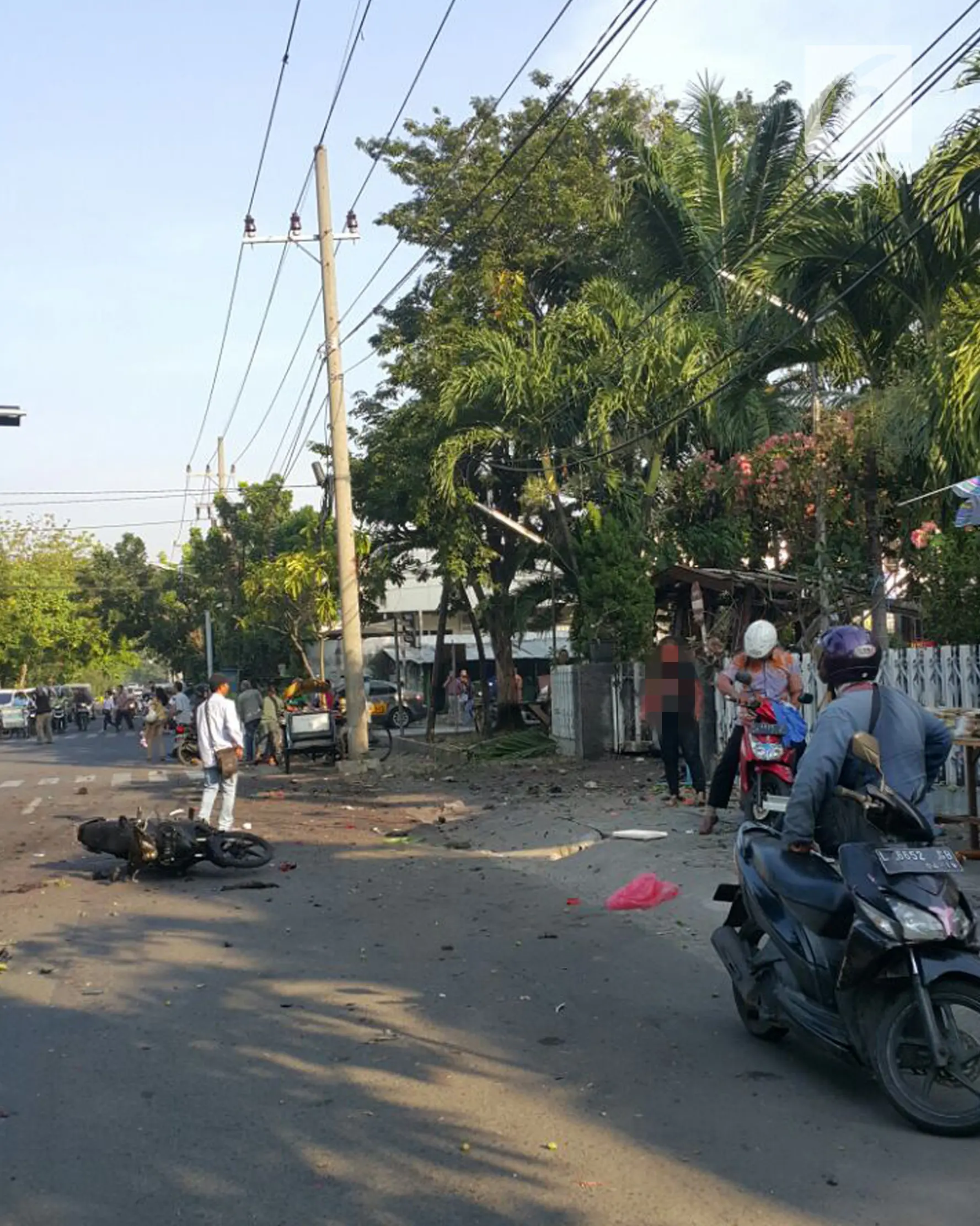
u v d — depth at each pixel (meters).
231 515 50.22
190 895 10.75
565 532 23.59
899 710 5.49
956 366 12.52
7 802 19.56
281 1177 4.67
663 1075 5.72
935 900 4.88
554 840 12.65
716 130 21.69
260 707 26.19
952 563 13.26
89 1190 4.59
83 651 76.25
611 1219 4.25
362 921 9.38
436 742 29.44
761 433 21.72
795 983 5.67
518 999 7.05
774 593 18.34
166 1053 6.22
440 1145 4.94
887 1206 4.28
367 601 29.80
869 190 14.50
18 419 20.17
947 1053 4.79
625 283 23.44
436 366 24.14
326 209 23.80
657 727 13.93
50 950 8.67
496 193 25.53
